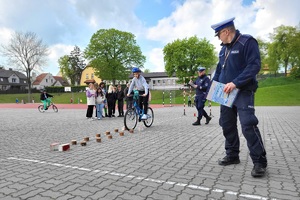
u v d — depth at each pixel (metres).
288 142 6.47
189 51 55.31
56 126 10.55
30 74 53.44
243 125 3.73
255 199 2.98
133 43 58.81
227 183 3.51
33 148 6.15
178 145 6.21
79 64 85.25
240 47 3.73
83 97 52.91
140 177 3.83
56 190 3.37
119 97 14.82
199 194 3.15
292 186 3.36
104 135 7.91
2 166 4.57
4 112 21.00
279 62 64.56
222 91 3.86
